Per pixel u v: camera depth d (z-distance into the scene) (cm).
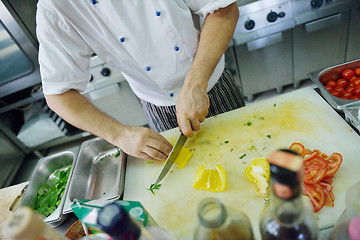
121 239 33
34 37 165
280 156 33
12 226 30
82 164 96
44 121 204
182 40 87
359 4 156
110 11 78
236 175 74
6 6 148
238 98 115
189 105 76
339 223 42
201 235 40
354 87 93
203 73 79
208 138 87
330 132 77
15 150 212
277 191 33
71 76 85
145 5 79
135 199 78
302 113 85
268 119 86
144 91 107
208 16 86
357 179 64
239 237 39
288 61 183
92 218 47
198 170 77
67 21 79
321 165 66
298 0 153
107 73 173
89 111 84
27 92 191
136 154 82
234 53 176
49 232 33
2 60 164
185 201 73
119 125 84
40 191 100
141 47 86
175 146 79
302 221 38
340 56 181
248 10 155
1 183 193
